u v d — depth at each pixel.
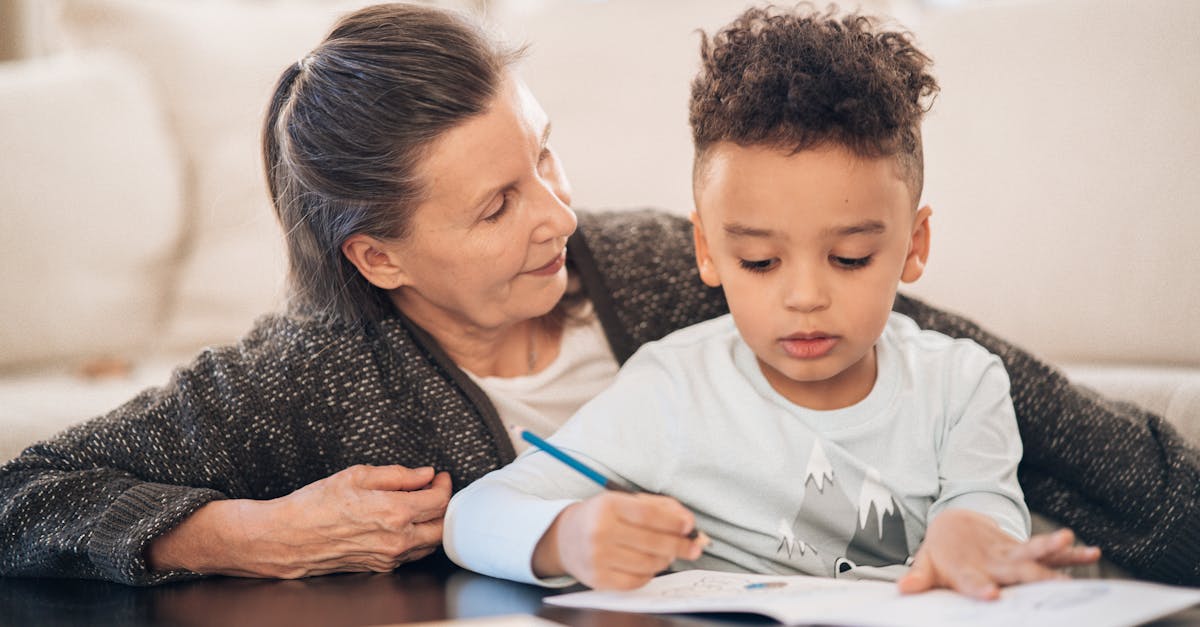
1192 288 1.52
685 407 1.00
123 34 2.14
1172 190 1.55
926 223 0.97
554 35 1.99
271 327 1.18
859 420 0.98
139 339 1.97
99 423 1.12
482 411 1.13
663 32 1.95
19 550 1.05
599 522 0.81
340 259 1.13
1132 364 1.56
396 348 1.14
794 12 1.00
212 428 1.10
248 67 2.11
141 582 1.01
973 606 0.73
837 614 0.72
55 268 1.89
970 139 1.67
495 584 0.93
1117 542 1.07
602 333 1.24
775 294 0.90
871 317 0.90
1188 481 1.05
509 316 1.10
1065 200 1.60
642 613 0.79
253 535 1.01
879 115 0.87
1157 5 1.61
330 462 1.13
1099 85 1.61
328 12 2.19
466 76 1.03
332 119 1.06
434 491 1.03
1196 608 0.76
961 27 1.72
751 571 0.99
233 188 2.06
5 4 2.42
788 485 0.97
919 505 0.98
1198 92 1.56
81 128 1.96
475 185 1.03
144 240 1.98
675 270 1.26
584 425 1.01
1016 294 1.61
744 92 0.88
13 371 1.87
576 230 1.25
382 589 0.95
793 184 0.86
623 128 1.93
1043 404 1.11
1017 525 0.92
